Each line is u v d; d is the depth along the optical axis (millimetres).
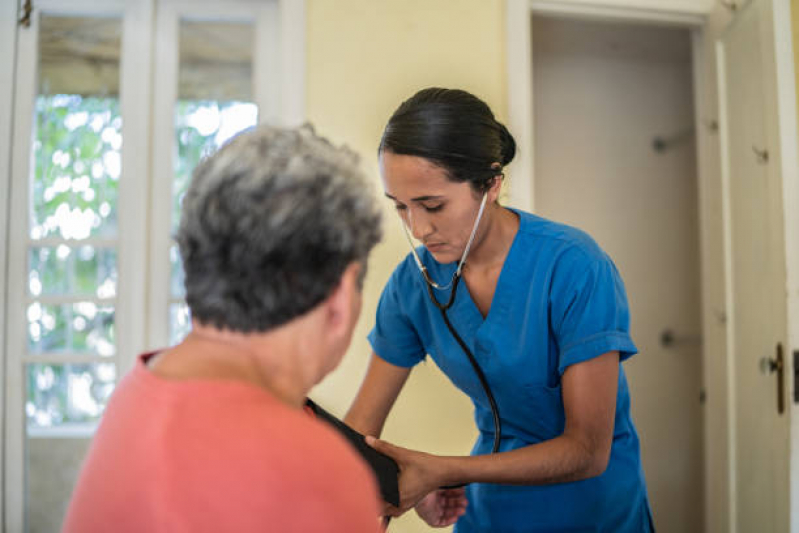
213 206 476
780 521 1634
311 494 425
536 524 1057
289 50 1942
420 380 1945
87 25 2023
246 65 2057
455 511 1029
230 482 414
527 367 1014
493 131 934
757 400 1802
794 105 1621
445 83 1982
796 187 1606
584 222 2760
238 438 433
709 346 2207
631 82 2797
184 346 514
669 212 2799
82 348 2006
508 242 1028
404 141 893
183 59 2045
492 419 1135
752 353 1839
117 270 2010
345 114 1946
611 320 962
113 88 2023
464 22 1994
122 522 424
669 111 2809
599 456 949
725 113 2039
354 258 516
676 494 2750
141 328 2000
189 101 2041
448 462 904
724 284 2045
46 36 2016
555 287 984
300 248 477
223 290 480
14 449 1970
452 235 955
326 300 506
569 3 2074
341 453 471
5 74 1983
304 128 551
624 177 2781
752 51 1803
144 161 2014
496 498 1085
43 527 1982
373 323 1905
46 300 1991
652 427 2760
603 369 953
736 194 1959
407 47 1974
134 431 457
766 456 1730
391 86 1962
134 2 2029
